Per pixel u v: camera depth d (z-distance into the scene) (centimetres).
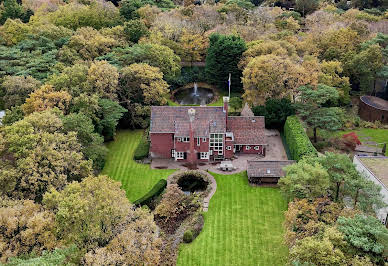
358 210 4259
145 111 7975
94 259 3481
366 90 9019
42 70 8206
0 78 7931
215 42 9656
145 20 11212
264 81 7881
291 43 9719
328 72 8419
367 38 9500
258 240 5047
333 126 7181
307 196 4744
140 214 4228
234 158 7069
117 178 6475
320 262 3591
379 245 3550
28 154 4862
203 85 10475
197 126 6844
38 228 3622
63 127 5744
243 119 7338
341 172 4872
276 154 7194
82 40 9031
